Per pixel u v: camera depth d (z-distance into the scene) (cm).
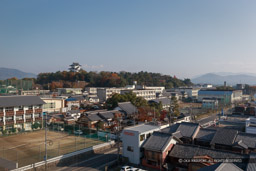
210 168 1988
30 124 5006
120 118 5322
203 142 3256
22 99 5016
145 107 6062
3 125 4512
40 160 2967
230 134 3120
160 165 2712
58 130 4838
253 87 17662
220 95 11244
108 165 2889
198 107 9344
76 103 8419
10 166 2617
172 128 3631
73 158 3061
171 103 7712
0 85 7325
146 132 3064
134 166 2897
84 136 4331
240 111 7912
